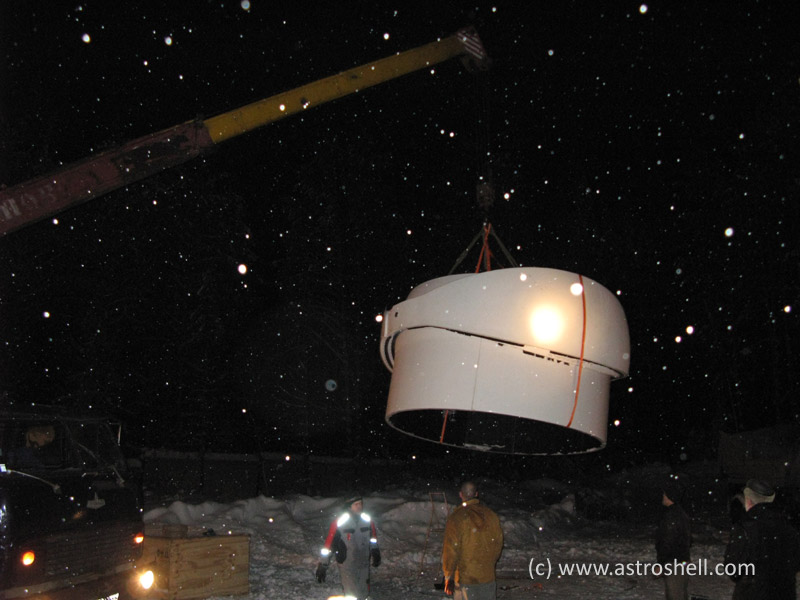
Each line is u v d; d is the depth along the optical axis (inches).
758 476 646.5
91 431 285.4
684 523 278.4
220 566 332.5
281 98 484.1
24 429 264.2
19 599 240.2
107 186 440.5
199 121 460.1
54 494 257.6
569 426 188.7
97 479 276.7
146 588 289.7
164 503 668.7
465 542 241.4
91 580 265.7
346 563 289.1
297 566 424.2
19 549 241.8
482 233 271.4
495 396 186.5
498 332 184.7
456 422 237.9
